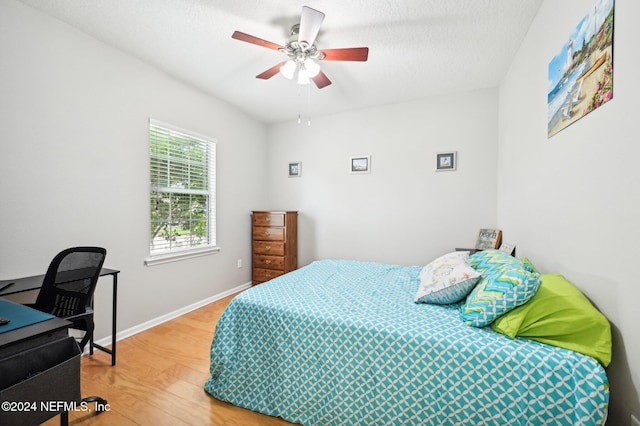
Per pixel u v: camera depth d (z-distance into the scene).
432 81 2.96
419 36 2.19
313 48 1.97
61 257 1.61
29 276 1.85
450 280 1.64
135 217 2.53
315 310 1.55
